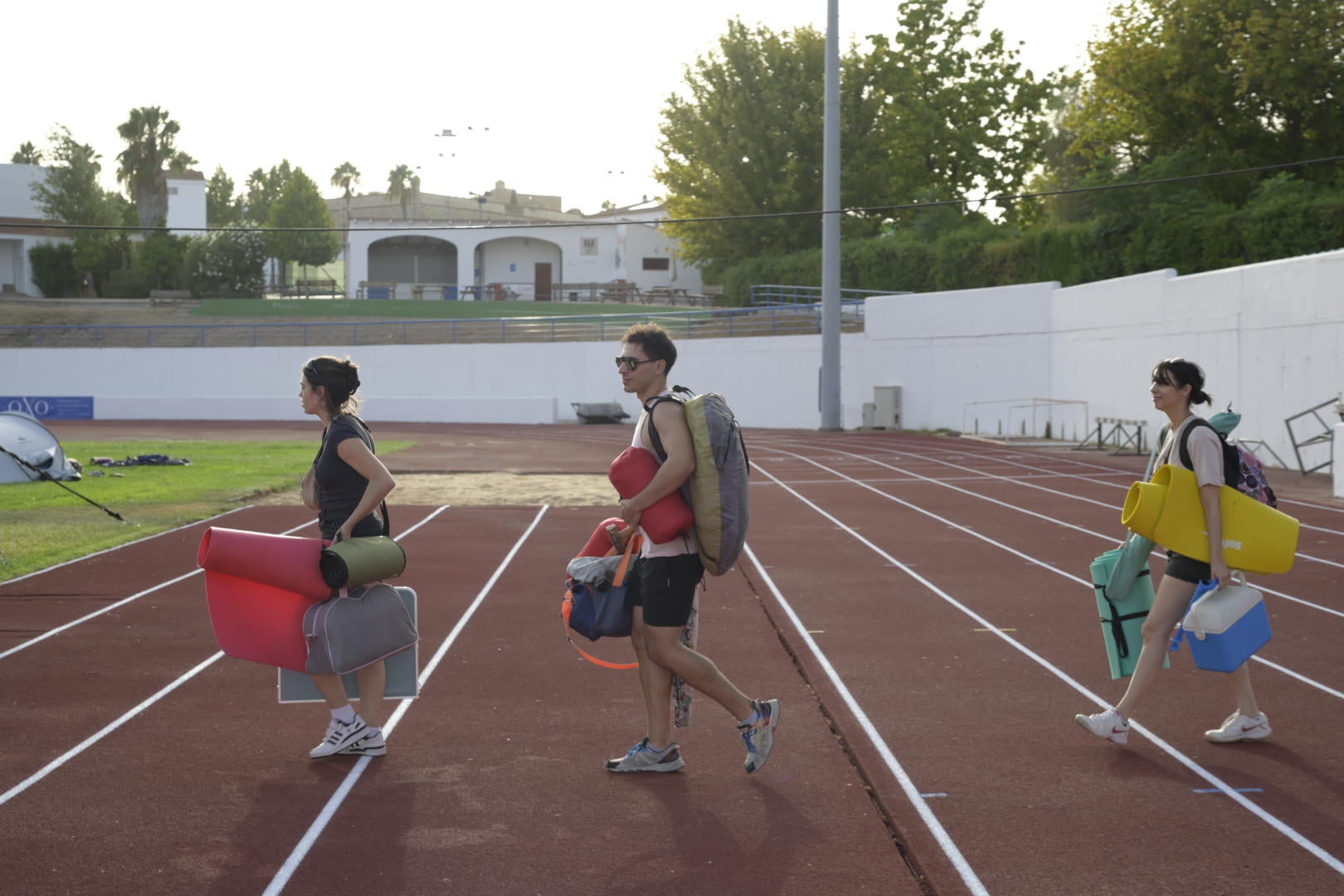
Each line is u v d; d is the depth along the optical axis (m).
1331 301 20.45
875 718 6.27
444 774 5.33
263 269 75.69
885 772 5.35
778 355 41.44
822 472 22.77
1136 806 4.89
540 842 4.52
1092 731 5.57
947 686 6.95
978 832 4.61
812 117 57.81
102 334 56.00
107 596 9.80
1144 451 26.67
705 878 4.19
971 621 8.88
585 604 5.27
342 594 5.34
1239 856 4.37
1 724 6.12
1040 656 7.71
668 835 4.59
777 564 11.67
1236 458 5.54
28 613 9.07
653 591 5.08
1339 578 10.59
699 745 5.79
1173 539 5.47
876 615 9.14
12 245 76.88
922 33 56.41
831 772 5.36
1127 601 5.86
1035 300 32.47
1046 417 32.25
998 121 56.56
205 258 72.88
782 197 57.41
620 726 6.13
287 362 50.31
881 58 57.19
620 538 5.32
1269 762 5.46
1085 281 38.22
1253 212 32.44
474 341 50.94
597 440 34.47
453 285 76.50
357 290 72.31
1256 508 5.46
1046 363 32.28
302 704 6.53
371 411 46.84
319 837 4.56
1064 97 49.47
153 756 5.59
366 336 53.09
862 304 45.44
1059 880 4.16
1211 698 6.64
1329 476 20.39
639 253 73.81
